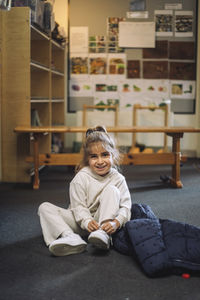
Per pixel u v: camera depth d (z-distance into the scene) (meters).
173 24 5.57
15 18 3.56
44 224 2.04
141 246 1.73
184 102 5.70
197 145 5.73
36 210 2.75
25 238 2.15
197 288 1.55
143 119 5.54
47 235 2.02
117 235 1.97
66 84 5.68
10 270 1.71
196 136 5.75
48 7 3.92
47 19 3.94
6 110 3.71
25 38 3.57
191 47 5.61
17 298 1.46
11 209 2.78
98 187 2.09
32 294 1.49
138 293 1.50
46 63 4.42
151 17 5.55
